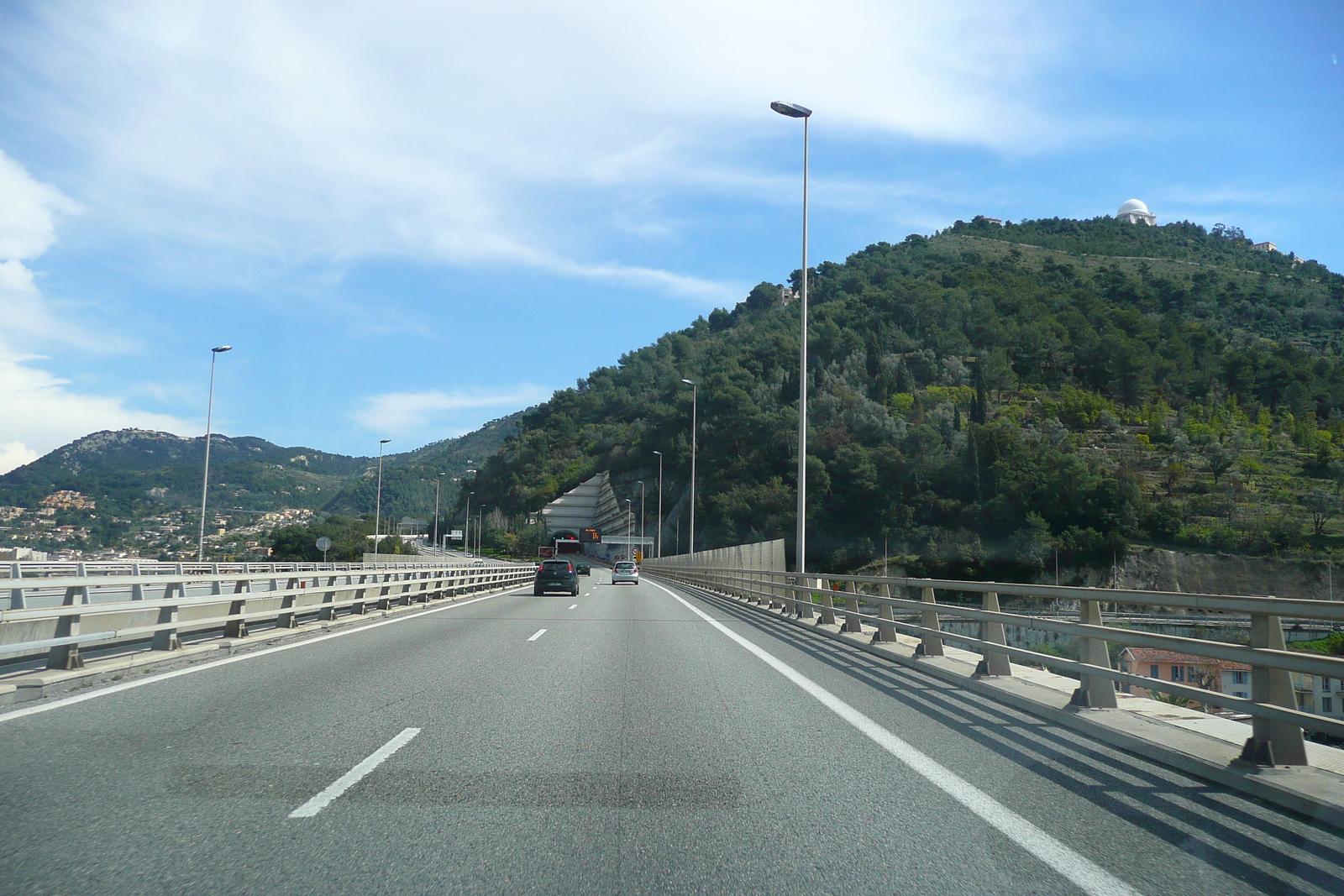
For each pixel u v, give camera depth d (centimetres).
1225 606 593
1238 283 17650
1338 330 13712
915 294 15212
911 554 6706
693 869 426
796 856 446
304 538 9006
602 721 797
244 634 1404
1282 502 4009
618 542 12688
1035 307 14638
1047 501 5172
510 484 19575
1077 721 766
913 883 409
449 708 856
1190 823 500
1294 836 476
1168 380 10719
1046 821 503
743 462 10994
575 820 504
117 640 1083
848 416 10306
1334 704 981
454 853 445
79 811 509
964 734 748
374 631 1706
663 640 1566
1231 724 732
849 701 915
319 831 478
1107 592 750
